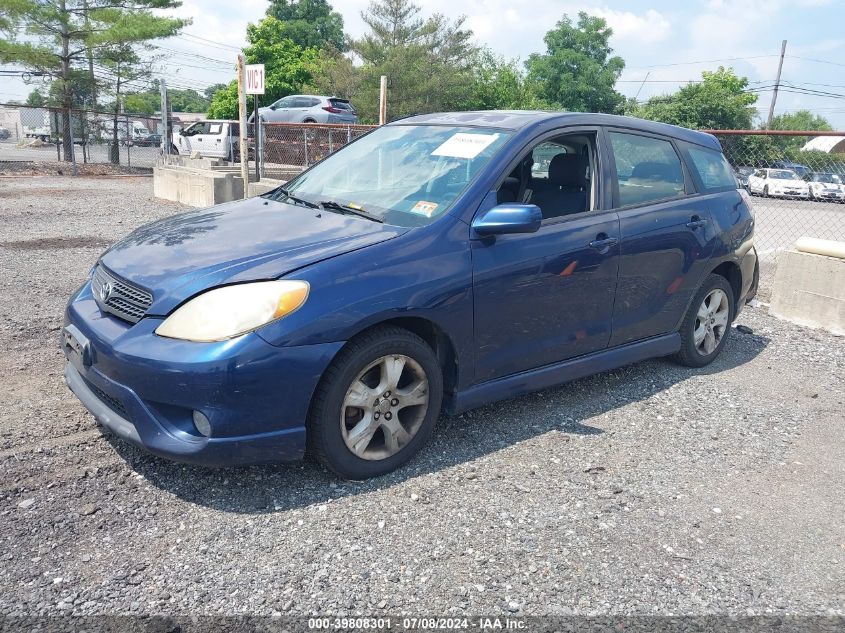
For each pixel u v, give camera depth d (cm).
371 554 294
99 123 2922
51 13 2744
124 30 2738
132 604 259
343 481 349
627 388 498
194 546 294
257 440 314
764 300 786
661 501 349
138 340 314
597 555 301
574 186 452
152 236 389
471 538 308
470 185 385
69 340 356
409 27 4359
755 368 557
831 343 631
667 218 475
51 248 938
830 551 315
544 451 394
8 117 5122
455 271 362
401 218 378
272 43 4441
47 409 418
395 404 353
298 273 324
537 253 397
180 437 312
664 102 5369
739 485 370
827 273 665
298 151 1593
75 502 322
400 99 4284
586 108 5622
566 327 425
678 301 498
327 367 326
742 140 940
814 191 1374
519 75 5600
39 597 260
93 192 1777
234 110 4294
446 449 389
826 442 429
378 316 333
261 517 316
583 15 5641
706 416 457
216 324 307
